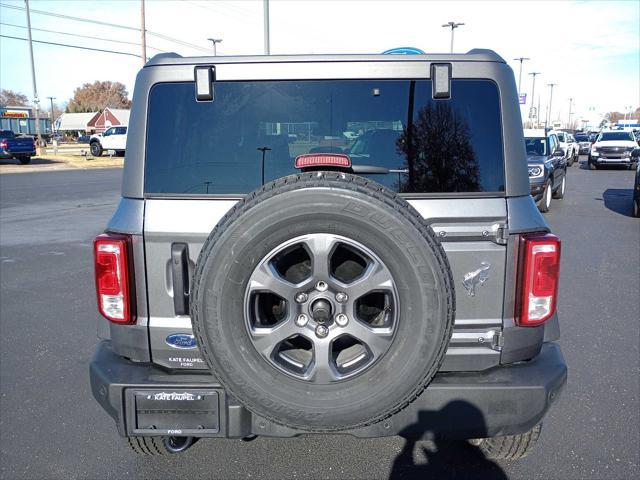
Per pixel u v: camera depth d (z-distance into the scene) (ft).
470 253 8.66
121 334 9.07
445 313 7.59
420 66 8.95
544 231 8.91
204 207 8.75
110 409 8.91
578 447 11.48
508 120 8.89
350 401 7.73
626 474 10.57
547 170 43.52
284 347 8.28
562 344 17.07
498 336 8.80
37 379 15.19
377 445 11.73
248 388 7.81
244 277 7.66
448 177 8.95
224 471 10.87
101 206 51.96
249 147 9.09
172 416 8.67
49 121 331.57
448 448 11.55
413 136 9.01
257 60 8.98
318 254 7.61
